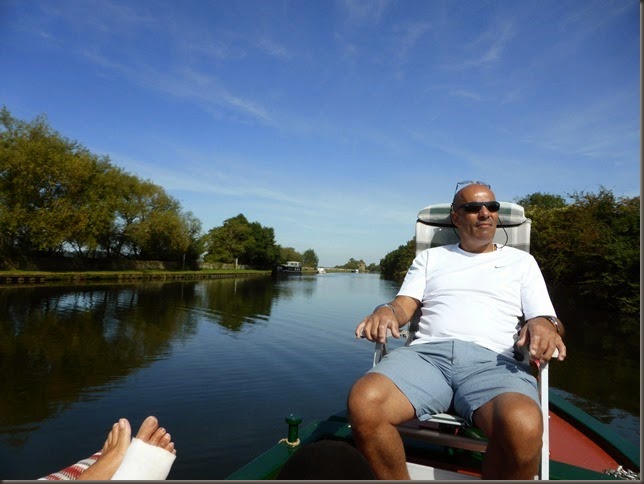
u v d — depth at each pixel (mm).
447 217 3090
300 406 6398
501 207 3039
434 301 2346
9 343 10414
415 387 1849
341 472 1327
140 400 6586
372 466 1705
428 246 3143
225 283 41031
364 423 1688
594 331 13258
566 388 7535
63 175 30516
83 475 1929
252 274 70500
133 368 8414
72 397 6695
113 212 35281
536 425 1531
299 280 58938
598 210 19172
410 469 1962
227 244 77000
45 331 11977
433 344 2111
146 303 19547
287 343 11055
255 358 9336
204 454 4871
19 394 6797
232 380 7672
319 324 14695
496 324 2162
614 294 16953
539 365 1859
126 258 46812
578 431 2992
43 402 6457
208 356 9492
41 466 4594
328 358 9445
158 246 46594
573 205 20656
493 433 1609
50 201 30766
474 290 2258
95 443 5137
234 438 5285
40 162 29562
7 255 32719
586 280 18016
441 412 1943
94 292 24203
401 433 1953
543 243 20969
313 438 2594
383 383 1788
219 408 6277
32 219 29266
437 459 2320
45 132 32219
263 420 5844
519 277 2271
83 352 9680
